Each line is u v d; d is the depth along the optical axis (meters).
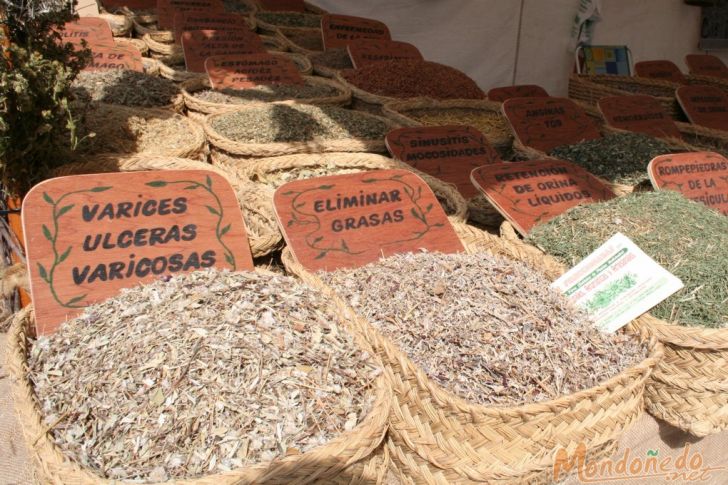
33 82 2.31
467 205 2.94
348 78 4.57
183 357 1.59
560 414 1.66
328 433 1.48
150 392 1.52
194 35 4.64
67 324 1.82
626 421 1.82
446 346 1.85
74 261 1.99
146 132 3.13
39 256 1.95
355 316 1.86
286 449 1.42
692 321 2.15
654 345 1.95
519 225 2.75
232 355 1.60
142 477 1.37
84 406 1.51
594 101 5.74
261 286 1.90
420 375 1.63
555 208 2.85
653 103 4.58
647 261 2.15
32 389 1.58
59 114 2.44
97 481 1.30
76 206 2.05
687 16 7.89
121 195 2.13
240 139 3.31
